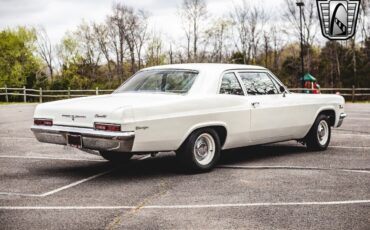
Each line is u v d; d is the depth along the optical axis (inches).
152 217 173.6
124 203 194.2
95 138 225.8
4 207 188.5
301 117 311.9
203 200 198.5
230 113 263.1
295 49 2055.9
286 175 250.5
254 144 286.7
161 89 262.1
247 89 280.7
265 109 283.4
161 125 232.4
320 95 333.1
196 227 161.5
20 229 160.1
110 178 246.2
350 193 210.8
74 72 2101.4
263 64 2027.6
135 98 247.8
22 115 729.6
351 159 302.2
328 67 2003.0
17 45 2106.3
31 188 223.3
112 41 2160.4
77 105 240.5
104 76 2180.1
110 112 222.2
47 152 339.6
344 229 159.5
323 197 203.3
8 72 2098.9
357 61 1929.1
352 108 886.4
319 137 335.9
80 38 2169.0
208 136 257.3
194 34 1899.6
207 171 259.4
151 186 225.9
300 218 172.1
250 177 245.4
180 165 252.7
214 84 261.7
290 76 1994.3
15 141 402.6
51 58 2265.0
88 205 191.3
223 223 165.9
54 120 246.2
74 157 317.4
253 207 187.2
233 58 1921.8
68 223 166.7
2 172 264.1
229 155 319.0
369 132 460.4
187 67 270.2
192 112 245.0
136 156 320.2
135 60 2113.7
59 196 207.0
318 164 283.9
